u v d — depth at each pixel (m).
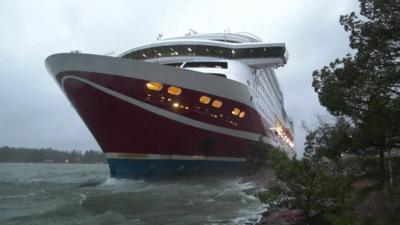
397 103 11.41
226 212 20.48
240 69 38.97
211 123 34.06
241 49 40.94
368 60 12.66
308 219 13.95
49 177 57.09
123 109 30.58
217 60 39.12
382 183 13.22
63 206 21.34
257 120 41.50
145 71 29.86
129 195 27.03
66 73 30.08
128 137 32.09
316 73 13.83
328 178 13.62
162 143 32.69
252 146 39.81
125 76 29.62
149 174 33.50
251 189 29.47
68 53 29.52
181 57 41.09
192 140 33.59
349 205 13.20
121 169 33.62
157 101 31.03
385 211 12.94
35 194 28.50
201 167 35.34
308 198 13.67
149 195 27.03
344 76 12.77
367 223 11.61
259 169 39.00
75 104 31.75
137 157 32.91
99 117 31.23
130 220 18.25
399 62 12.42
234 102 35.00
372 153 13.32
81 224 17.28
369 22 12.99
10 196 27.36
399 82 11.98
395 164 13.33
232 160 37.91
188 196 26.58
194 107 32.50
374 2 12.58
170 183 34.25
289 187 14.10
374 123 11.56
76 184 38.19
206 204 23.17
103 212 20.36
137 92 30.23
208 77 32.22
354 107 12.62
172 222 17.84
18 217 18.92
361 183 17.05
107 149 33.25
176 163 33.84
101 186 32.91
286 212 16.91
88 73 29.50
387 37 12.50
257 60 41.22
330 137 13.45
